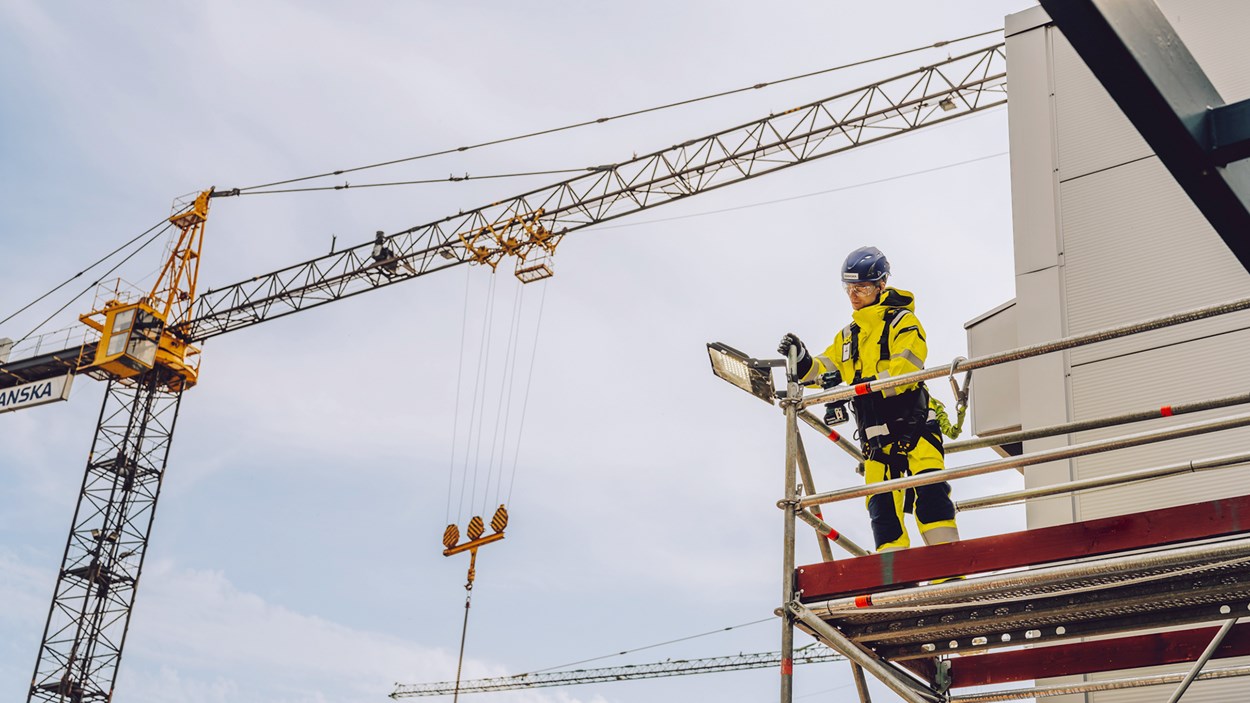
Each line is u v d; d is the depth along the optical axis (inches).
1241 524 250.8
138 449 2437.3
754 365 329.1
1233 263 458.9
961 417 351.6
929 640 319.3
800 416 348.2
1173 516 258.2
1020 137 532.1
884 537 341.7
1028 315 498.9
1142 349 465.1
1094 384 470.9
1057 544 267.6
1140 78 161.8
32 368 2459.4
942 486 339.6
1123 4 160.7
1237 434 432.1
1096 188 502.6
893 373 341.7
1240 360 443.5
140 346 2416.3
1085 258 493.7
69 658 2257.6
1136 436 305.0
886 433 344.2
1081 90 522.3
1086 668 344.5
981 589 267.6
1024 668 350.9
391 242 2428.6
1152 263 477.1
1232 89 479.5
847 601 282.7
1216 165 173.3
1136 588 279.6
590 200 2222.0
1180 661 334.0
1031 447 472.4
